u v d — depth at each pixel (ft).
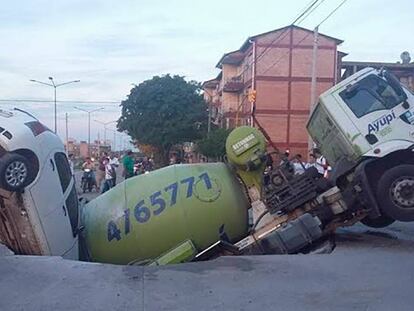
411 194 32.45
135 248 34.53
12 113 31.58
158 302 21.54
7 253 29.81
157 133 197.57
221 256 31.71
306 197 34.01
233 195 35.04
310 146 88.38
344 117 33.76
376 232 39.09
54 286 23.45
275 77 186.70
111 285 23.71
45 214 30.50
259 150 34.99
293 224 32.76
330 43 185.57
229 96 218.59
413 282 24.11
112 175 81.46
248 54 201.26
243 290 23.11
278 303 21.38
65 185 33.04
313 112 37.45
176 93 198.70
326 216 34.09
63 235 31.94
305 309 20.66
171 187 35.06
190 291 22.98
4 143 28.99
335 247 32.37
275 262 27.94
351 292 22.70
